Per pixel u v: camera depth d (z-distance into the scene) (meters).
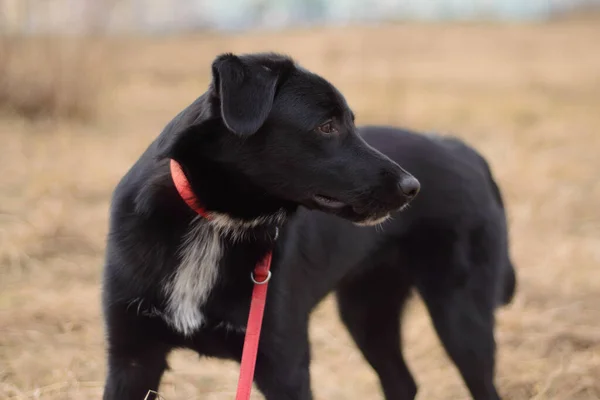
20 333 5.30
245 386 3.33
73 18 13.42
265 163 3.48
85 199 8.50
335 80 19.38
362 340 4.80
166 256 3.47
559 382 4.96
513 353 5.42
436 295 4.38
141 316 3.51
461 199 4.41
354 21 37.53
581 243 7.65
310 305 3.88
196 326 3.53
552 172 10.43
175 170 3.47
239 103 3.27
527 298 6.35
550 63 25.27
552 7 43.28
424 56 26.83
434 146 4.50
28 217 7.60
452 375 5.21
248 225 3.54
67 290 6.12
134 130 12.88
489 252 4.50
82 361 4.97
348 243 4.16
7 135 11.16
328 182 3.55
